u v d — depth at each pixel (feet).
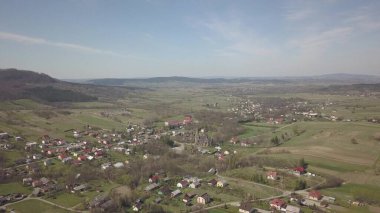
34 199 482.69
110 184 543.80
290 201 460.14
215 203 461.78
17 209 448.24
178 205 457.27
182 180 554.87
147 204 451.12
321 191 494.59
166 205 457.68
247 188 514.27
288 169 594.24
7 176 562.66
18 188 522.88
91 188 522.88
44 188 517.55
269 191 501.15
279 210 432.66
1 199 471.21
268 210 434.30
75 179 558.56
